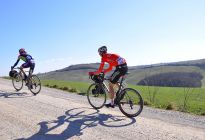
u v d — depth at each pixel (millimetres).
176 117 10430
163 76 114750
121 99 10211
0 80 22578
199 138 7691
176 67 137875
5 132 8031
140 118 9898
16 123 8961
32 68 15117
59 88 19016
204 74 121500
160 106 13367
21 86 15914
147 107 12789
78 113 10445
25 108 11180
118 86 10438
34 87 15039
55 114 10211
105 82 11391
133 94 10086
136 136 7758
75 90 17750
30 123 8969
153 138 7613
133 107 10109
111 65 10414
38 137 7617
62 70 182875
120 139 7477
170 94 21234
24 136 7691
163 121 9625
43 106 11609
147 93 21219
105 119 9602
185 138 7664
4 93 15023
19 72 15516
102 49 10461
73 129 8359
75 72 169125
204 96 20578
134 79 122688
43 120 9344
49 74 173875
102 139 7453
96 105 11461
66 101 12977
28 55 15250
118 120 9508
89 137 7621
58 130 8258
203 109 12664
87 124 8922
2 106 11492
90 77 11359
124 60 10406
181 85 105500
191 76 116750
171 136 7824
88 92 11656
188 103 14820
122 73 10273
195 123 9523
